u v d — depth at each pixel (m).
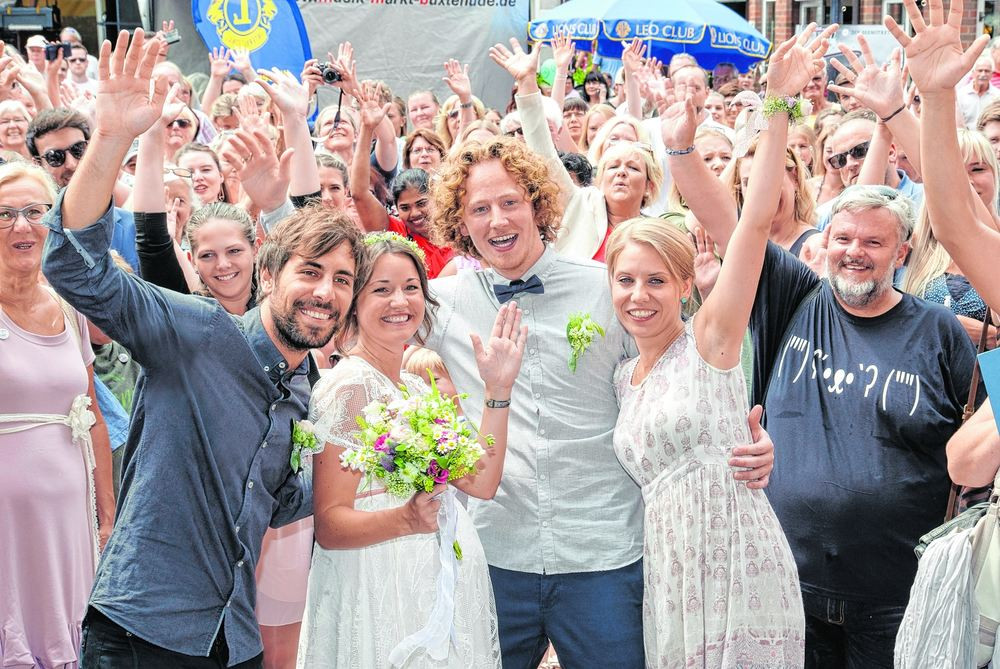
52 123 5.15
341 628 3.01
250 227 4.18
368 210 6.41
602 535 3.33
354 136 7.57
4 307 3.72
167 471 2.70
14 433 3.69
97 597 2.68
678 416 3.16
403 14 11.54
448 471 2.83
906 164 5.93
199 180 5.71
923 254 4.33
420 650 3.05
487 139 3.47
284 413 2.88
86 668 2.70
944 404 3.34
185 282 3.52
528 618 3.37
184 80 8.68
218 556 2.75
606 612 3.29
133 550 2.68
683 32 10.82
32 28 11.64
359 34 11.51
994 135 5.85
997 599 2.76
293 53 9.37
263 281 2.89
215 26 9.20
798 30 17.80
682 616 3.18
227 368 2.75
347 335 3.26
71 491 3.81
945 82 2.72
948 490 3.36
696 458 3.18
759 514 3.21
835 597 3.44
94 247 2.56
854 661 3.55
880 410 3.36
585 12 10.97
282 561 3.94
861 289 3.40
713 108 9.15
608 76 11.89
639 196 5.43
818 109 9.98
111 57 2.54
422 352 3.95
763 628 3.16
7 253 3.63
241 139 4.19
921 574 2.85
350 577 3.02
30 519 3.71
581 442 3.35
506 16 11.76
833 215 3.47
